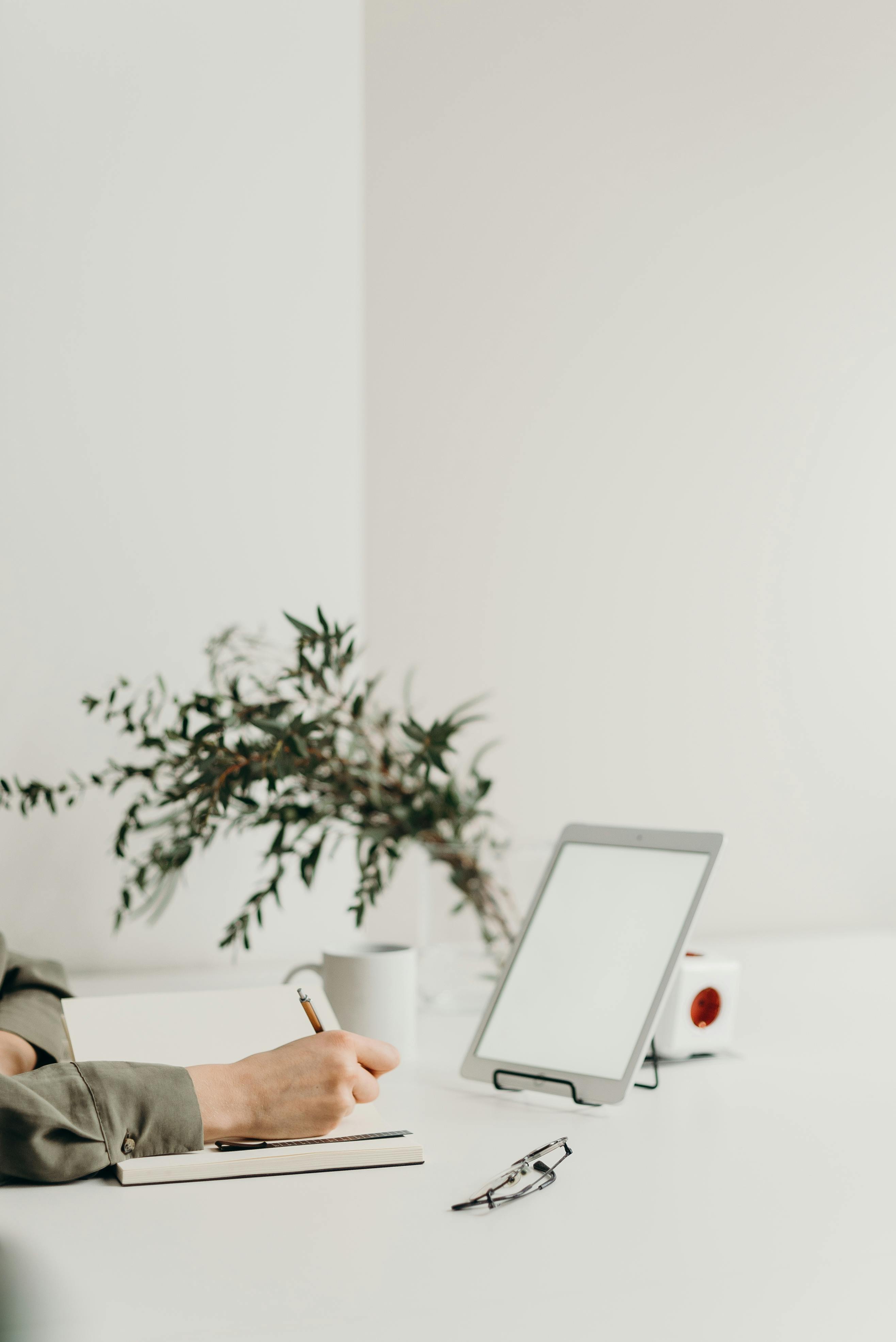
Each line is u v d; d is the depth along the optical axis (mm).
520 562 1840
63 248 1472
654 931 986
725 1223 688
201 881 1517
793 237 1963
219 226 1526
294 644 1484
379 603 1783
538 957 1032
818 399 1980
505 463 1833
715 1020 1045
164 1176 743
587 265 1867
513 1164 784
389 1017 1038
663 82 1895
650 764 1900
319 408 1570
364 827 1267
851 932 1942
